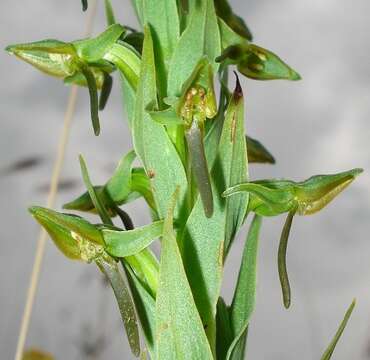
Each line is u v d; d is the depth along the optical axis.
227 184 0.13
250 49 0.14
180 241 0.13
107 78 0.14
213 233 0.13
